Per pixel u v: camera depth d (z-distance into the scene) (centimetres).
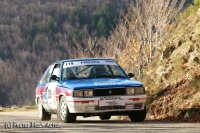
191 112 2034
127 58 7381
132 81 2055
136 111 2027
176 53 2827
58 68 2259
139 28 7712
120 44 8225
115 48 8100
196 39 2686
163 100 2389
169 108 2302
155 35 7231
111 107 1959
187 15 3169
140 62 7194
